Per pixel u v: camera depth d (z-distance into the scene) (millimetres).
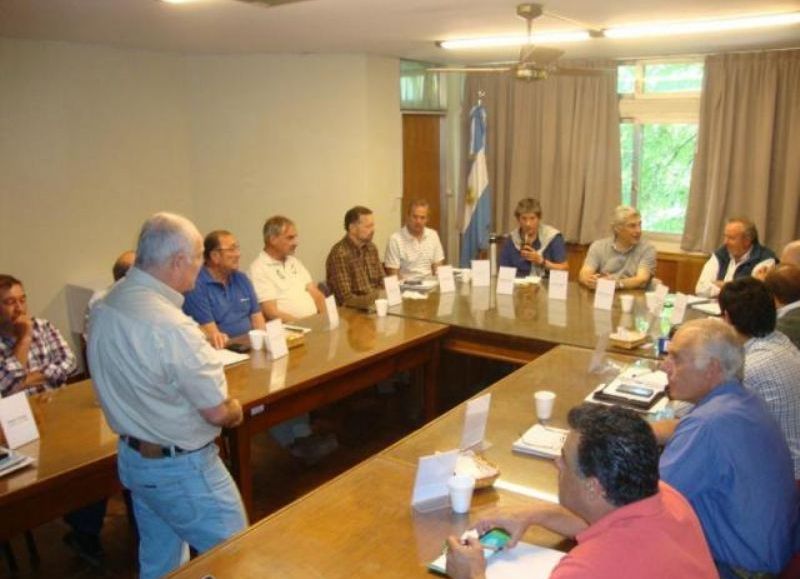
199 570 1466
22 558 2789
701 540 1223
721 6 3467
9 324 2805
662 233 6004
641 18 3807
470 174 5832
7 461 1989
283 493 3344
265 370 2879
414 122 6191
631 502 1158
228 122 5461
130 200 5117
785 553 1669
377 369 3250
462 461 1881
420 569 1457
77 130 4727
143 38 4473
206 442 1978
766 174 5215
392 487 1826
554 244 4820
